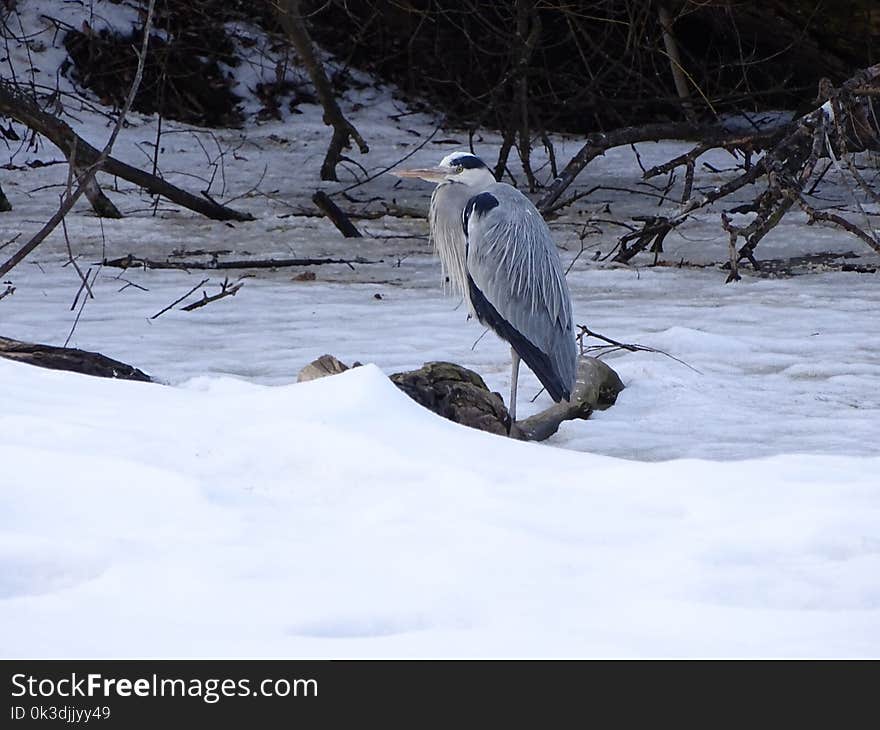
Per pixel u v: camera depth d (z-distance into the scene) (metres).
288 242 24.25
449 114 36.28
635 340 15.08
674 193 30.81
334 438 7.27
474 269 12.13
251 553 5.83
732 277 19.61
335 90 39.91
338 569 5.68
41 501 6.27
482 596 5.46
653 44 35.09
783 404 12.49
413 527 6.25
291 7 30.39
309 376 10.48
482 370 13.84
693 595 5.56
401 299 18.48
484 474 7.18
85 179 14.52
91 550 5.74
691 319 16.67
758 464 7.50
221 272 20.94
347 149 36.16
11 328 15.84
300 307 17.66
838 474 7.34
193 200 26.16
